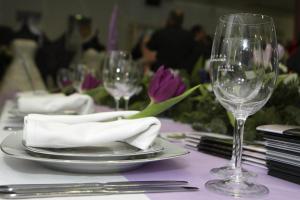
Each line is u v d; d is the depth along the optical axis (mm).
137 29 7383
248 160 613
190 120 1076
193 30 3785
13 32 4312
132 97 1296
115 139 516
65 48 4059
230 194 439
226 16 489
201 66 1337
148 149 532
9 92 2729
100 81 1545
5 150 503
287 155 520
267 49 476
